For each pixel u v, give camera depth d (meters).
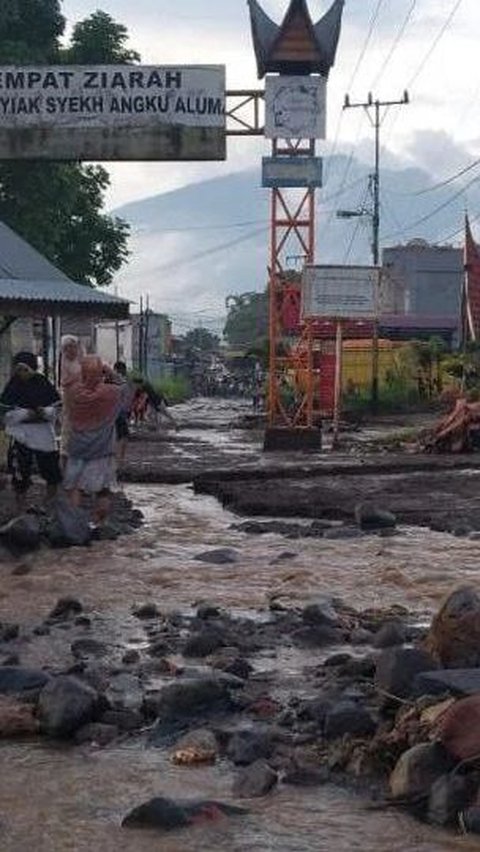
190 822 6.43
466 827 6.28
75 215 53.97
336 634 10.50
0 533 15.30
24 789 7.00
